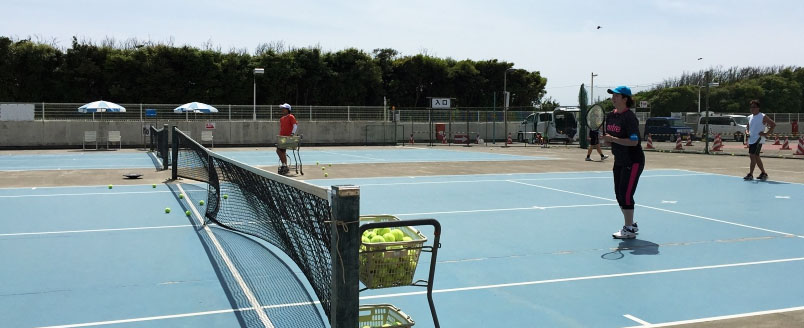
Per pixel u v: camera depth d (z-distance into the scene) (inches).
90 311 184.7
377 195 463.5
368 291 205.3
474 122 1723.7
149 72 1876.2
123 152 1070.4
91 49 1849.2
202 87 1945.1
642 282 219.9
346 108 1519.4
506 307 190.5
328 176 613.6
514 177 607.2
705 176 618.8
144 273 229.5
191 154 532.4
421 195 463.8
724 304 193.9
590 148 832.3
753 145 569.0
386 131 1545.3
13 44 1791.3
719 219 355.9
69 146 1240.8
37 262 246.7
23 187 504.4
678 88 2326.5
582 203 422.3
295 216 187.8
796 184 542.0
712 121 1819.6
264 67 2015.3
